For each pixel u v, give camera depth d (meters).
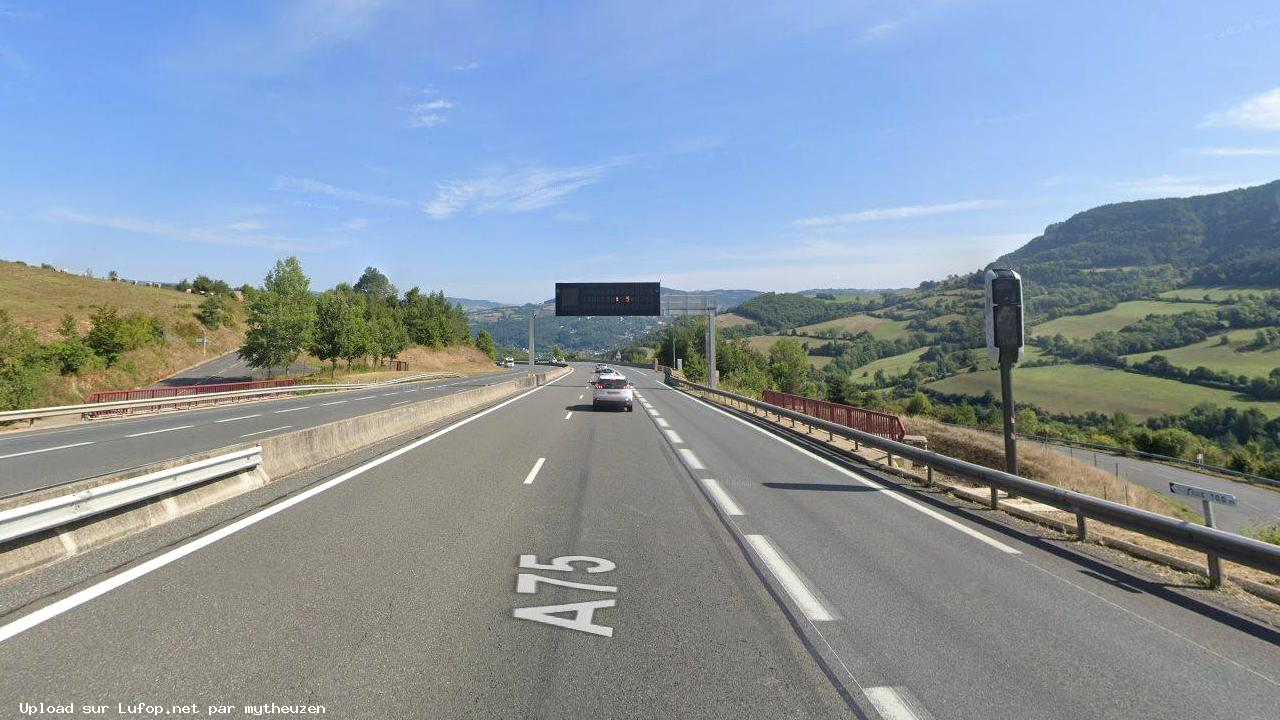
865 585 5.78
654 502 9.25
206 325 80.88
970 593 5.62
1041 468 21.06
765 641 4.54
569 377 69.50
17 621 4.62
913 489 10.76
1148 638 4.72
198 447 16.23
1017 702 3.75
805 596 5.46
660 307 53.78
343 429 13.98
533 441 16.33
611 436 17.83
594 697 3.70
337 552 6.51
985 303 10.47
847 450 15.26
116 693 3.64
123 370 52.97
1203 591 5.84
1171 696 3.86
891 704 3.69
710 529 7.74
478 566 6.14
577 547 6.86
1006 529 7.99
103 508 6.58
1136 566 6.54
